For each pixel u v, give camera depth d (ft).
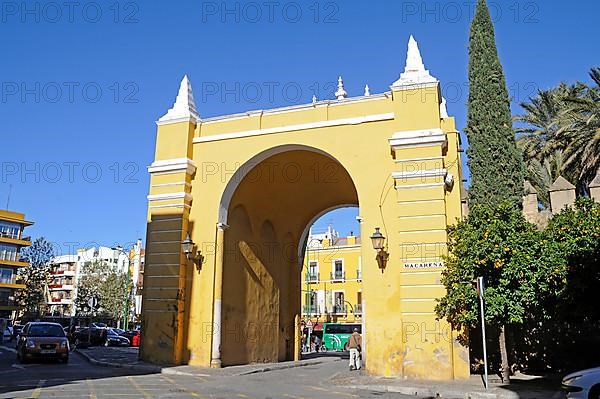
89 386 41.29
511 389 40.55
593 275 40.70
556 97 92.63
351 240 178.19
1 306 197.36
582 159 79.46
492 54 75.61
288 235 78.54
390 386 42.86
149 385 43.06
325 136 56.65
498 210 45.34
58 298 271.90
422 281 48.75
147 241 61.11
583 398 28.60
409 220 50.31
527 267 42.29
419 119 52.75
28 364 61.31
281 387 44.34
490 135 72.33
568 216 44.37
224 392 40.34
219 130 62.34
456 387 41.68
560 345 51.31
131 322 213.66
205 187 61.11
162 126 63.77
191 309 58.49
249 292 66.80
